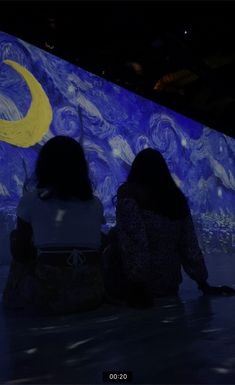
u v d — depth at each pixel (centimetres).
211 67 1063
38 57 713
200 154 966
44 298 234
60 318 229
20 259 250
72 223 240
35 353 162
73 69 766
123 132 819
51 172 245
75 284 238
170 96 1040
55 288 235
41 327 206
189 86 1094
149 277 289
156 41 955
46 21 841
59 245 238
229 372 136
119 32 917
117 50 949
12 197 607
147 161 294
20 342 178
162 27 920
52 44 852
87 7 840
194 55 1009
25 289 244
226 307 251
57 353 161
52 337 186
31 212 240
